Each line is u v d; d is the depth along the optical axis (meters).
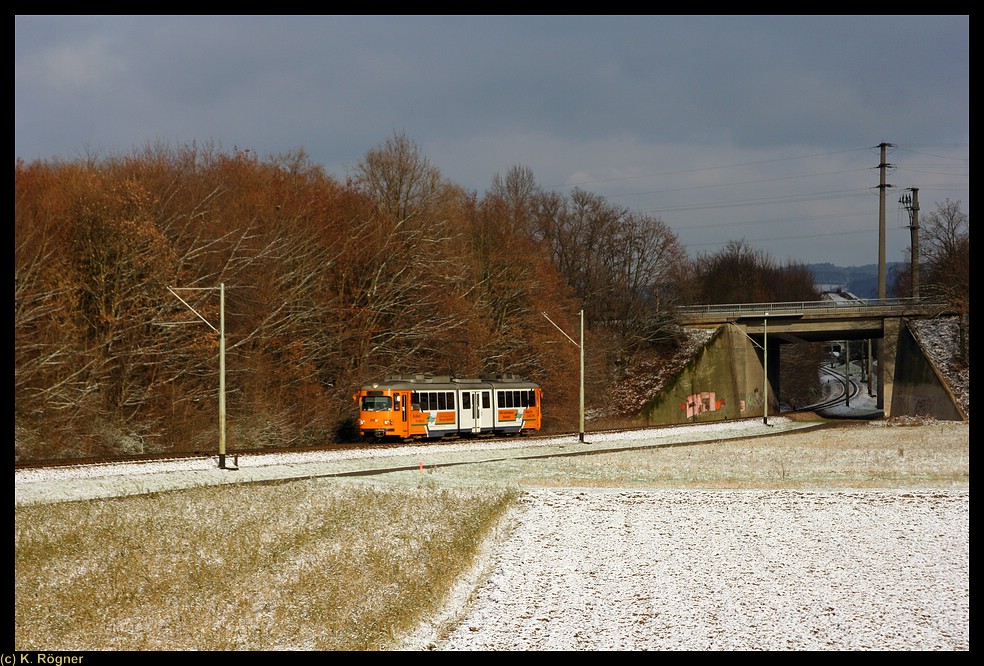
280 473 37.09
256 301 55.38
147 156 60.78
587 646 16.61
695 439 61.22
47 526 24.47
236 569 21.22
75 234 47.94
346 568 21.38
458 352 69.38
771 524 27.94
